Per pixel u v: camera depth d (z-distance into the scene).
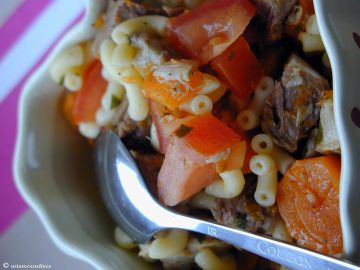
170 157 0.15
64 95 0.20
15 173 0.18
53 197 0.18
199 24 0.16
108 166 0.18
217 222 0.15
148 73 0.16
